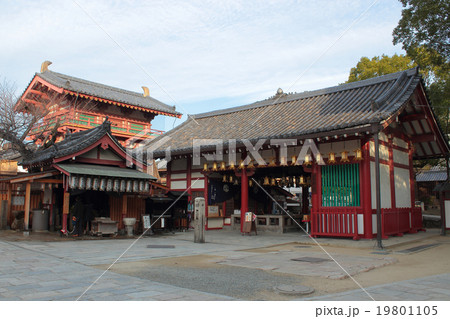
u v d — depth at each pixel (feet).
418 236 57.93
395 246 46.09
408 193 65.67
